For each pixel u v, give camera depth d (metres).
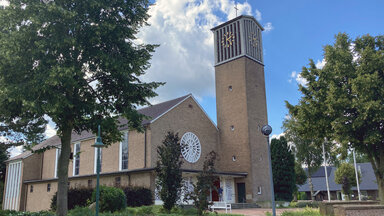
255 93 37.12
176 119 32.88
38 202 39.47
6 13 14.19
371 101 16.94
